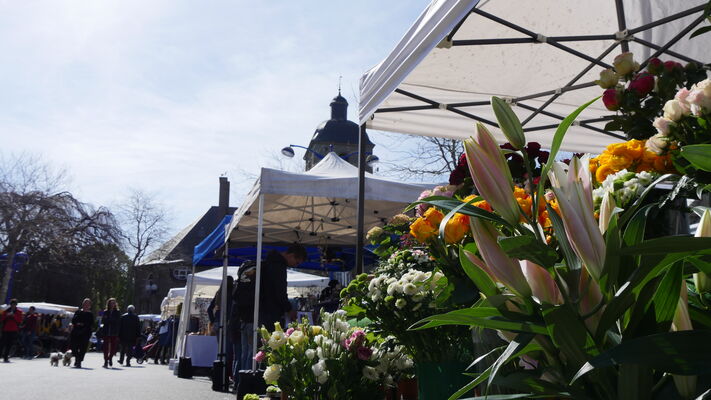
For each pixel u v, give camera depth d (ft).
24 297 155.53
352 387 12.37
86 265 149.38
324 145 223.92
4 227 137.08
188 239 207.00
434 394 8.54
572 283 2.97
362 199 17.20
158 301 200.75
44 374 49.06
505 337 3.37
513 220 3.08
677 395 2.70
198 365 42.78
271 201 31.60
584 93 18.02
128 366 67.92
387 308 9.12
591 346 2.81
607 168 4.49
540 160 6.47
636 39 15.05
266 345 13.20
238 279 26.03
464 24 15.88
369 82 13.24
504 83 17.83
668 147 3.96
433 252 5.72
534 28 16.12
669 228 4.21
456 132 18.84
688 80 5.08
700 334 2.39
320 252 39.24
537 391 3.08
